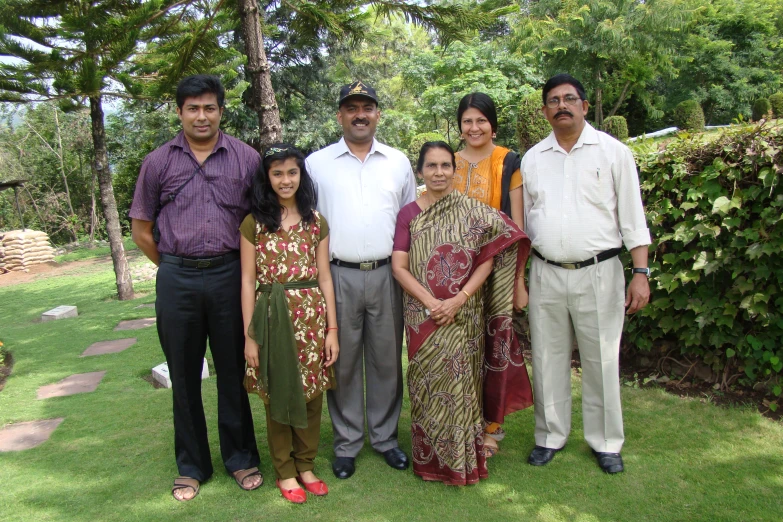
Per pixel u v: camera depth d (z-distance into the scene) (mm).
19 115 16953
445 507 2164
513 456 2553
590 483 2279
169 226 2170
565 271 2373
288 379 2150
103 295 8125
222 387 2359
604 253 2336
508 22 16938
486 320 2418
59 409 3393
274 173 2148
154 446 2793
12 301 8523
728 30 20297
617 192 2314
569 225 2326
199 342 2291
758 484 2189
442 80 16859
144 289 8250
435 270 2254
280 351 2146
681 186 2982
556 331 2482
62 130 17109
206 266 2178
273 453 2295
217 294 2213
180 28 4781
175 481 2348
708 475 2273
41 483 2467
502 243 2275
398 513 2135
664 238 3043
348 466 2445
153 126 15734
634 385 3207
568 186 2332
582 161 2307
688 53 18656
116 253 7438
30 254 12047
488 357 2420
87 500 2309
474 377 2299
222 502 2262
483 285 2396
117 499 2311
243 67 11492
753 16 19953
